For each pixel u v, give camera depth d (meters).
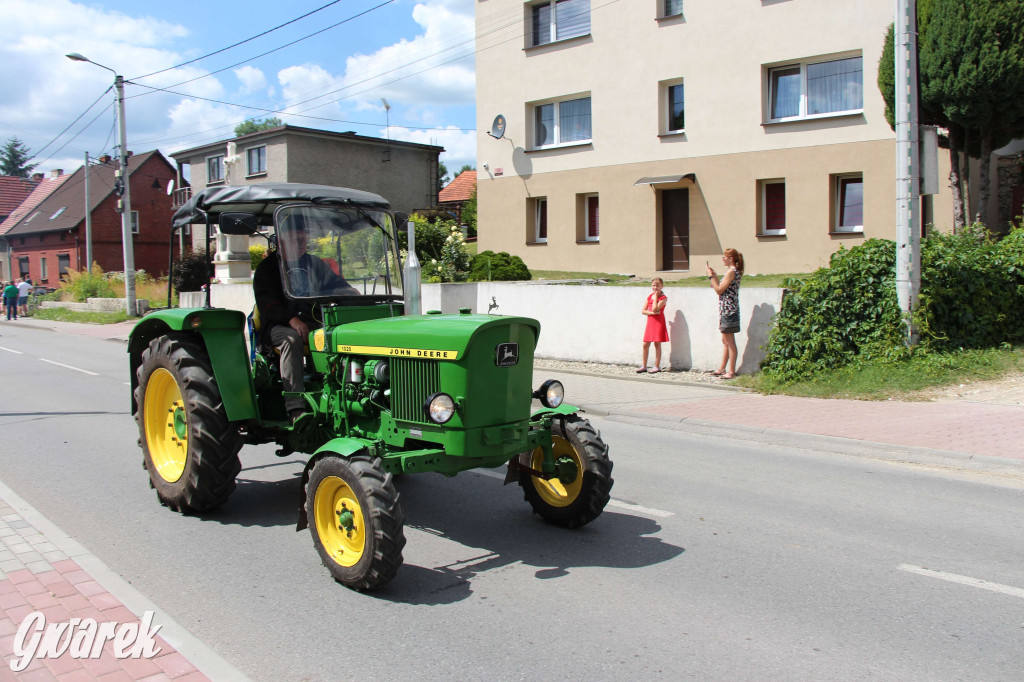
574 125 21.97
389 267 6.53
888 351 10.40
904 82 10.13
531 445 5.32
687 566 4.97
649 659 3.73
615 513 6.12
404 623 4.15
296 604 4.40
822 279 11.05
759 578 4.76
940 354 10.38
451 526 5.83
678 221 20.23
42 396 12.06
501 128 22.91
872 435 8.13
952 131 13.05
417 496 6.66
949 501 6.33
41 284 45.31
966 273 10.69
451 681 3.53
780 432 8.52
